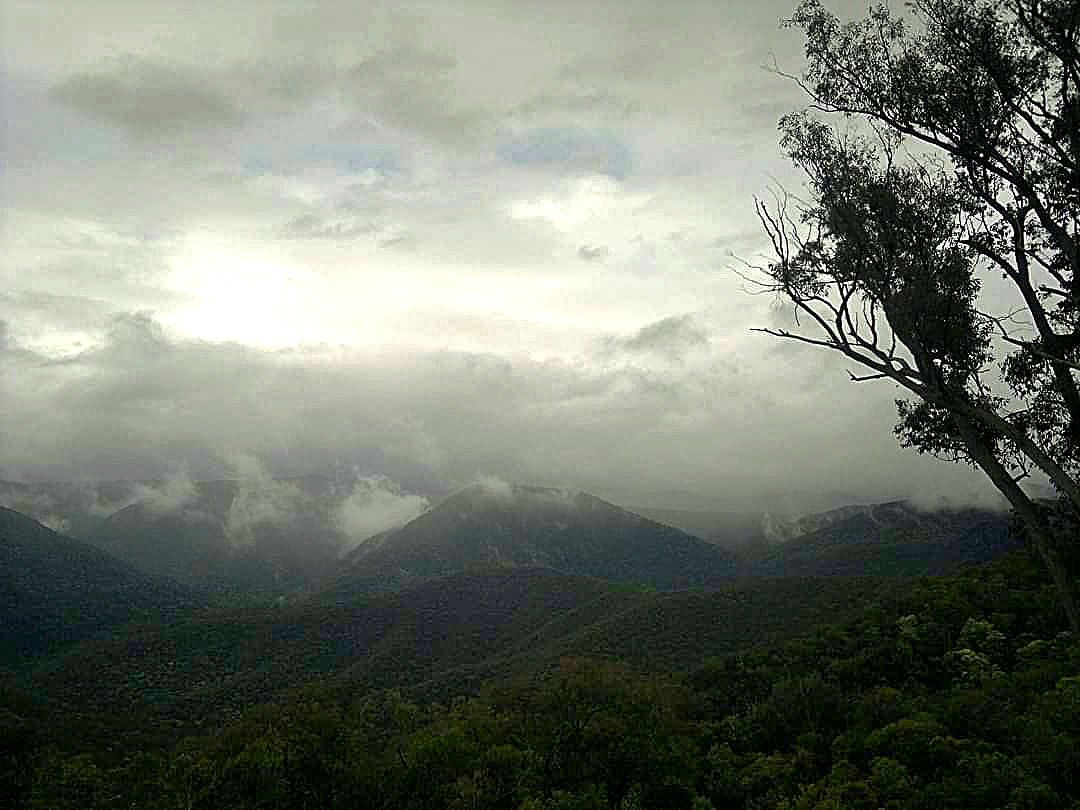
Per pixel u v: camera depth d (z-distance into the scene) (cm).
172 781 1992
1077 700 1705
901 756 1786
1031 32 1520
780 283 1717
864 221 1680
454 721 2305
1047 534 1842
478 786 1908
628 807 1916
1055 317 1845
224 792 1839
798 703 2358
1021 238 1739
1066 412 1892
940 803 1511
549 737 2142
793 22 1714
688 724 2489
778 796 1884
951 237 1758
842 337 1684
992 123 1634
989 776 1525
